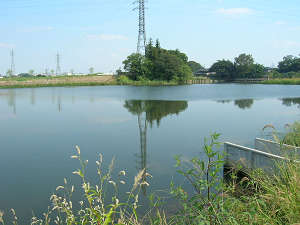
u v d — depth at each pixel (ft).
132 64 265.75
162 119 52.39
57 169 24.53
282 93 130.41
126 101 91.20
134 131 41.14
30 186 20.49
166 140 34.88
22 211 16.48
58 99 99.76
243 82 344.28
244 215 11.32
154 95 120.26
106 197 17.65
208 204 10.67
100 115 58.44
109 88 195.31
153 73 272.31
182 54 322.55
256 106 73.36
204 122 48.37
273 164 18.30
